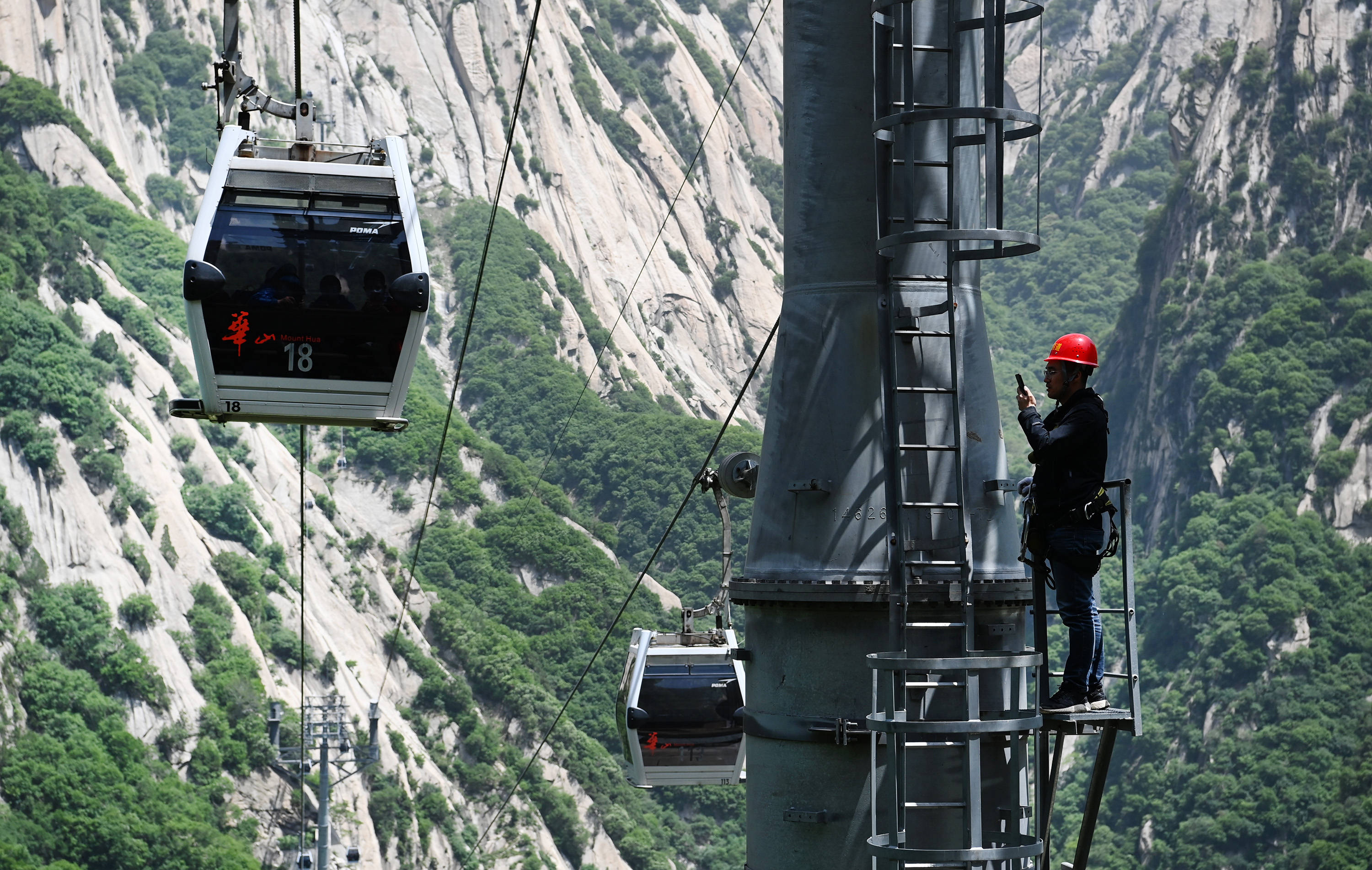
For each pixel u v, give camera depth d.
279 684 96.00
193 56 175.88
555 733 104.88
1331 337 155.38
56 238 116.94
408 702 104.88
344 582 113.88
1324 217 169.00
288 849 86.38
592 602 119.06
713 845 100.69
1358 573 131.00
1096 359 9.66
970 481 11.56
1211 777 114.62
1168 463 161.62
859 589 11.29
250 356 13.28
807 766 11.48
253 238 13.29
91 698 86.31
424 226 181.38
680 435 143.00
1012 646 11.59
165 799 83.50
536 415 156.12
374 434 134.25
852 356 11.70
